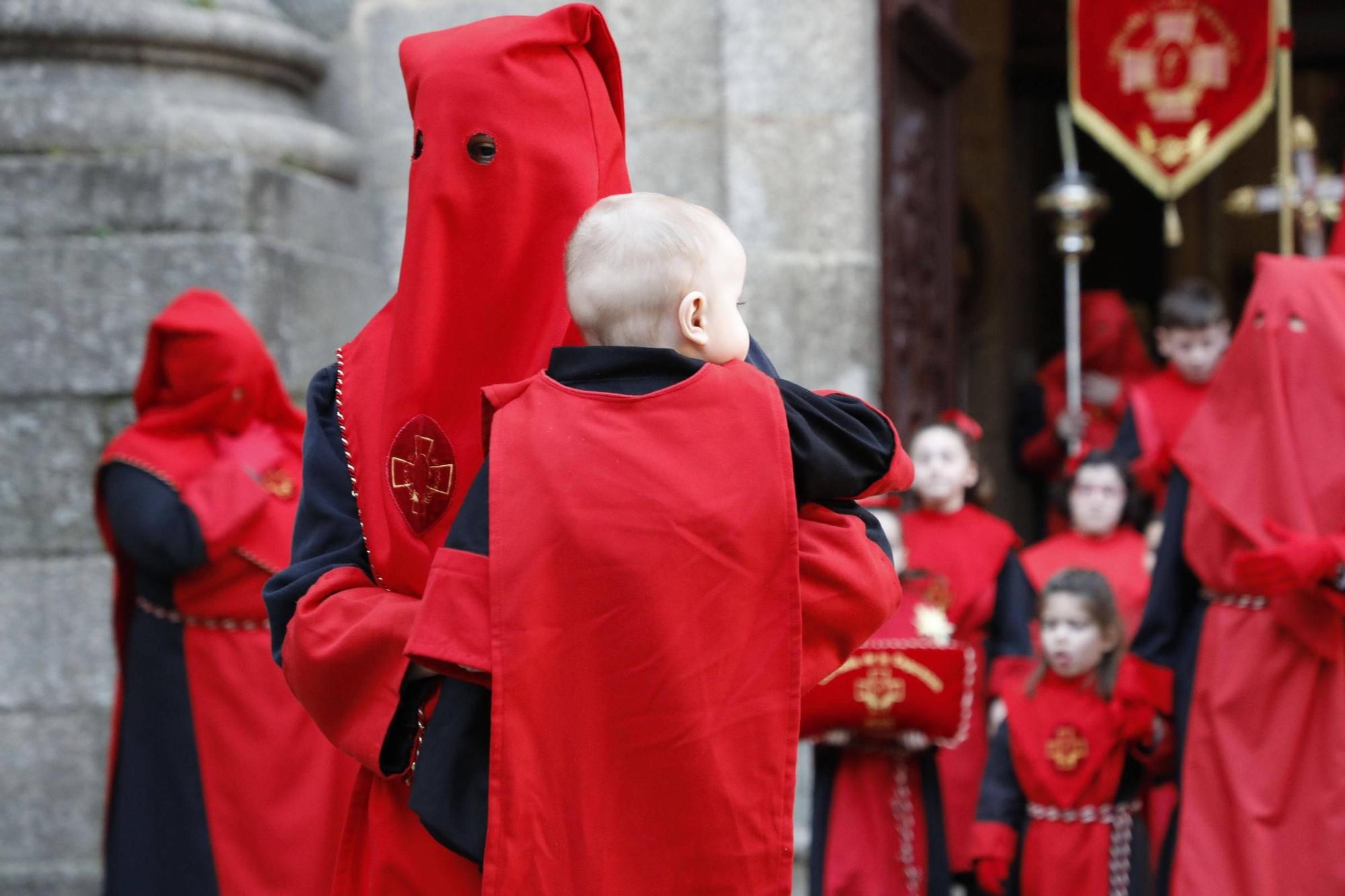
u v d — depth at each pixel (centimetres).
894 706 439
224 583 428
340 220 547
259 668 429
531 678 182
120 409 495
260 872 421
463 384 212
